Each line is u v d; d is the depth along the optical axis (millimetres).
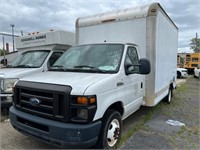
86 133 3043
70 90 3125
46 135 3199
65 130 3018
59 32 7176
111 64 4137
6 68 6906
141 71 4172
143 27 5352
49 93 3242
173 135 4820
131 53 4707
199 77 21234
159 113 6805
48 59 6918
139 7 5496
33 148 3951
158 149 4031
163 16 6117
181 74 22328
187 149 4086
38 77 3793
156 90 5684
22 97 3674
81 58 4449
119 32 5707
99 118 3320
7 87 5625
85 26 6316
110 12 5965
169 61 7664
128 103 4438
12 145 4062
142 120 5863
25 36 8164
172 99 9438
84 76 3658
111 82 3682
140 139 4500
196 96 10484
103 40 5969
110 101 3621
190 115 6664
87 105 3074
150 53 5309
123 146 4105
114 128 3883
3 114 5887
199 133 5012
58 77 3654
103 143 3520
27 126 3465
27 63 6988
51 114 3234
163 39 6328
